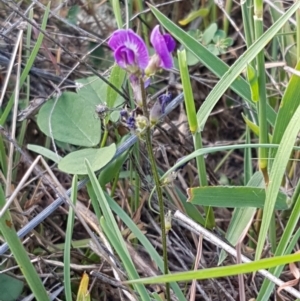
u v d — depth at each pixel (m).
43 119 0.17
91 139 0.16
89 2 0.24
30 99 0.21
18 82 0.16
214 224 0.17
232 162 0.23
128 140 0.16
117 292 0.17
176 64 0.22
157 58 0.11
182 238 0.19
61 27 0.23
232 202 0.15
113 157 0.16
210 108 0.14
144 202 0.18
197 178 0.20
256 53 0.14
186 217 0.15
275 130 0.15
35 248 0.17
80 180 0.16
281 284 0.13
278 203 0.16
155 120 0.11
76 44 0.23
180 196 0.17
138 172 0.17
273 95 0.20
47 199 0.19
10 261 0.17
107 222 0.13
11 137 0.16
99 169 0.15
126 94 0.17
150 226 0.19
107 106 0.16
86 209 0.16
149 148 0.12
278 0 0.20
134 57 0.11
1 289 0.15
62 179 0.20
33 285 0.13
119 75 0.16
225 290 0.16
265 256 0.17
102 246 0.14
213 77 0.24
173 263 0.18
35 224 0.15
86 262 0.17
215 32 0.23
